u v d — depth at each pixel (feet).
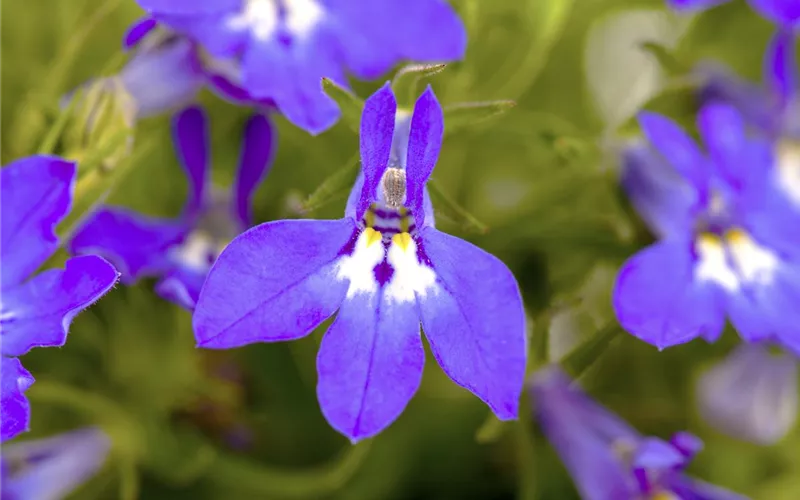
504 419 0.36
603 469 0.44
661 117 0.42
